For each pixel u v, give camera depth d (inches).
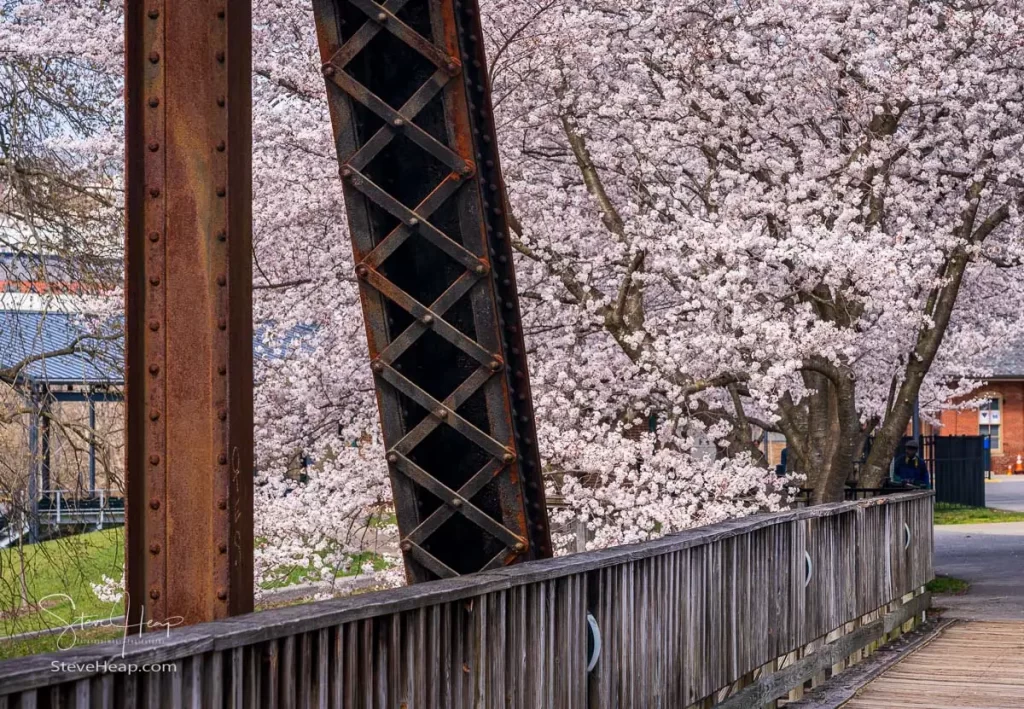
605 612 214.1
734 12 557.0
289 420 527.5
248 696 115.3
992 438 2138.3
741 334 526.6
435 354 177.9
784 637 334.0
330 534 505.4
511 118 540.4
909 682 376.8
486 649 167.0
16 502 581.9
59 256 590.6
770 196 529.3
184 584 127.9
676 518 497.7
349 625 133.8
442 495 171.8
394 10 167.2
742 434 583.2
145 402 129.2
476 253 168.7
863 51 545.3
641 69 551.8
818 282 519.5
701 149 554.3
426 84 167.2
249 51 137.0
